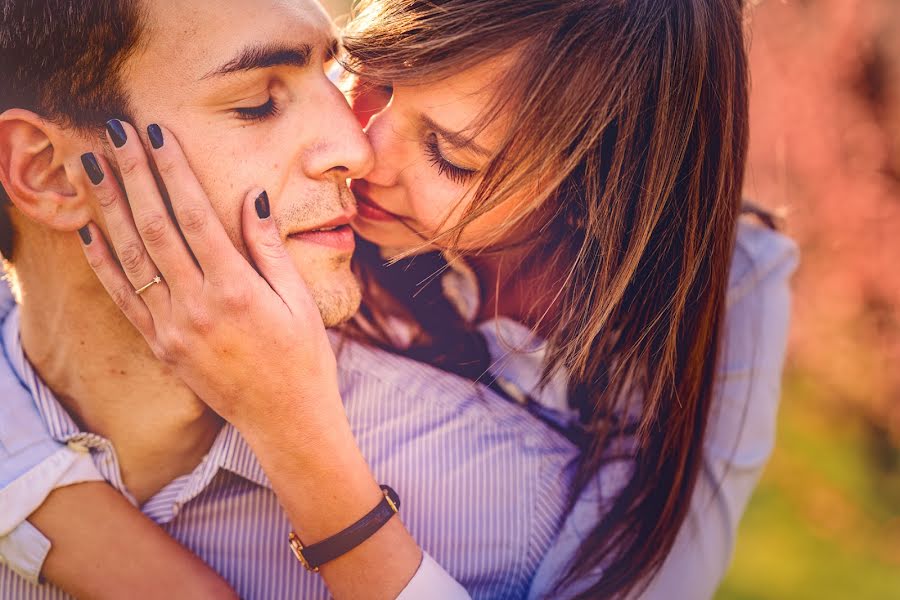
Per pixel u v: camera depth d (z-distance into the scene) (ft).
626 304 5.77
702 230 5.50
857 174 13.91
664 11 5.01
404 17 4.90
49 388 5.09
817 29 13.99
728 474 6.46
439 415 6.15
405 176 5.18
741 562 12.01
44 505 4.84
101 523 4.89
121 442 5.16
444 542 5.93
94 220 4.67
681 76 5.09
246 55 4.50
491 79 4.85
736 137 5.56
